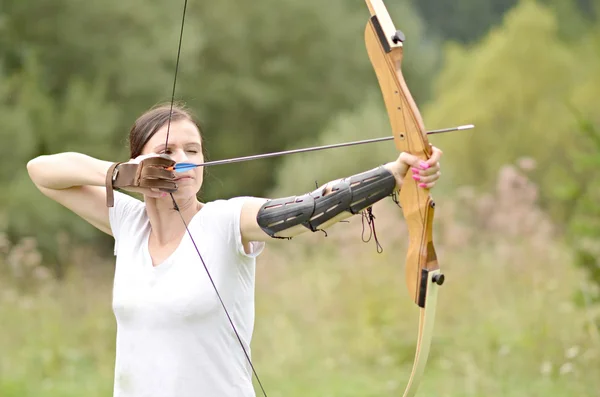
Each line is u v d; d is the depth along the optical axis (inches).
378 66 248.7
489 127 1827.0
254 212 251.8
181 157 265.4
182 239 258.2
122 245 269.9
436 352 641.6
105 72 2090.3
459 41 4158.5
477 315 678.5
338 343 692.7
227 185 2679.6
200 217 257.9
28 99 1798.7
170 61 2192.4
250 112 2770.7
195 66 2345.0
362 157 1797.5
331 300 753.0
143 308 254.8
